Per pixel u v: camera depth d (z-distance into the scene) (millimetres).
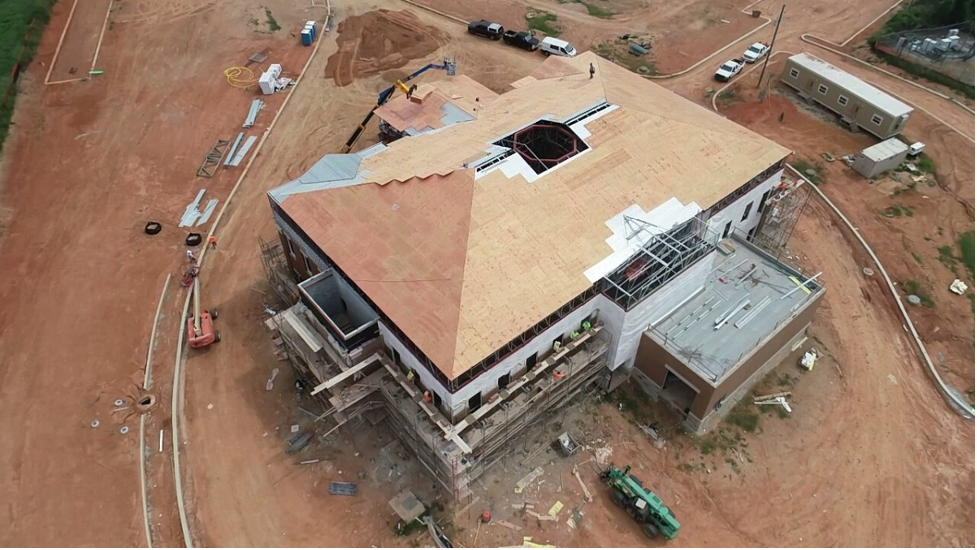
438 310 36625
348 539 37250
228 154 63344
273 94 71000
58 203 57594
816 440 42094
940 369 46562
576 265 39625
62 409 43031
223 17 81625
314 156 63625
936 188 61438
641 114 48906
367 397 40500
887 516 38375
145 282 51375
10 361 45562
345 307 44875
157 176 60719
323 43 78812
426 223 40375
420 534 37500
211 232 55438
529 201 41625
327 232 41656
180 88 71062
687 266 41469
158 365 45906
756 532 37750
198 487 39312
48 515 37969
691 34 83688
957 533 37719
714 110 71625
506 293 37531
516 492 39312
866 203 59688
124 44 76438
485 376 36469
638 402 44281
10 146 62375
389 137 61562
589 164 44562
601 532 37719
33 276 51406
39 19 76875
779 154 49500
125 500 38781
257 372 45594
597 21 86000
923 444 41969
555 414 43094
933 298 51375
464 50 79250
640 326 41812
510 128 48125
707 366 40250
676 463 40812
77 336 47375
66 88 69938
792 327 44188
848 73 75000
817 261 54156
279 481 39625
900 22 81188
